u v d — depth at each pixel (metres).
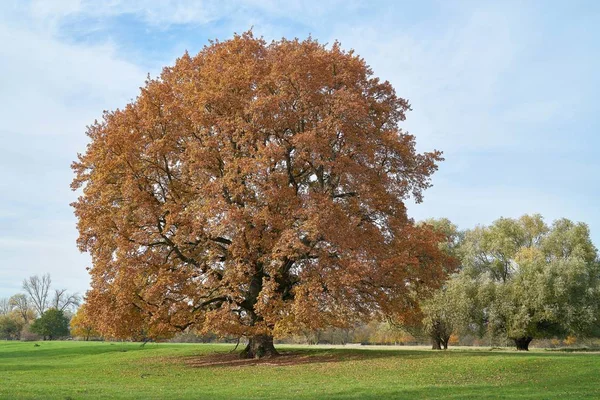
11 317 122.00
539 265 52.28
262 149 25.98
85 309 28.27
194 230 26.69
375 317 31.16
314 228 24.52
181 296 28.22
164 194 30.66
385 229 30.27
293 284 29.89
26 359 40.19
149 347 50.00
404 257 27.28
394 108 33.19
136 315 28.52
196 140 30.17
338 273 25.66
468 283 53.31
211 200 26.33
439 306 52.44
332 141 28.94
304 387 18.73
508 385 18.45
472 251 57.41
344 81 29.16
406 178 32.34
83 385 20.03
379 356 28.45
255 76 28.81
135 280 28.47
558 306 50.31
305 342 77.56
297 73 27.56
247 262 26.88
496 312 52.09
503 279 58.09
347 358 28.36
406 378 20.70
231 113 29.23
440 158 32.25
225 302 27.19
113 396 16.36
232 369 26.59
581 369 21.27
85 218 28.91
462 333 55.81
